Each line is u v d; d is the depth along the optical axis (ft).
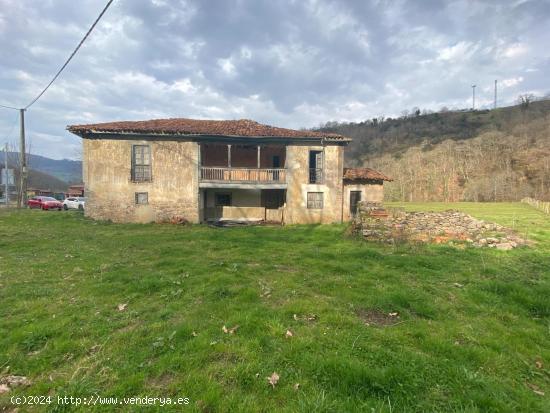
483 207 122.01
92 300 17.30
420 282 20.68
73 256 28.66
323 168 65.51
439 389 9.45
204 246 34.40
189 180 61.98
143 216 61.21
